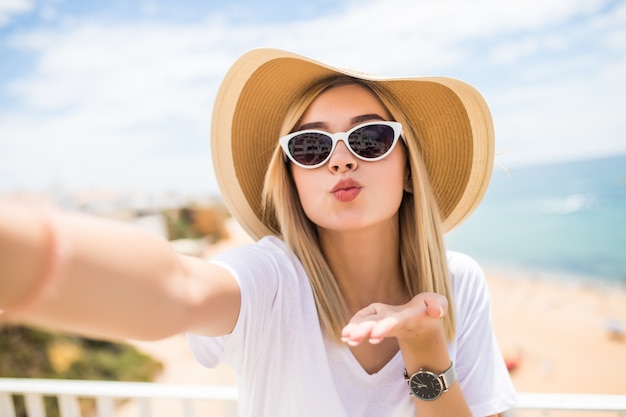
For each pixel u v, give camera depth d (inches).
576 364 609.9
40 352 528.7
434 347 44.2
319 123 51.3
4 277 19.8
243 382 46.3
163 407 418.6
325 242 54.9
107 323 23.0
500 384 55.1
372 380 48.0
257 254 47.1
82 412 412.5
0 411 84.4
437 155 63.8
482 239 1470.2
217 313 33.5
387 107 53.6
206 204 1402.6
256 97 60.1
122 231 24.5
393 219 57.3
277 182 54.7
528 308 876.0
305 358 46.7
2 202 21.2
